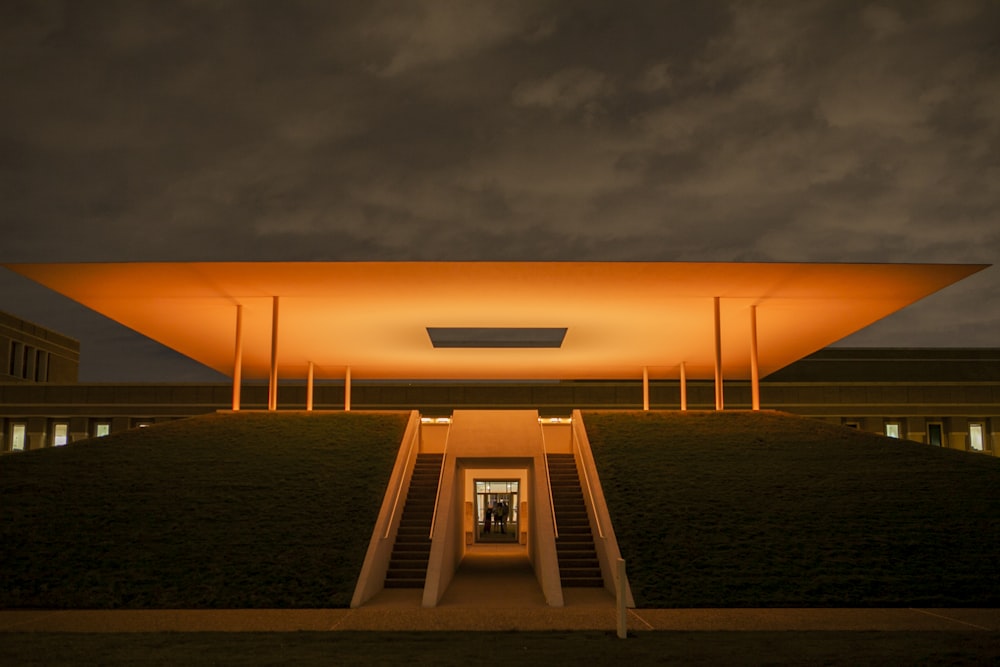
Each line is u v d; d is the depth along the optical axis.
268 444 22.14
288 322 28.67
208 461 20.73
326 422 24.42
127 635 11.12
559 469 21.91
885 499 18.28
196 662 9.04
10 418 44.38
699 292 24.19
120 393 44.56
